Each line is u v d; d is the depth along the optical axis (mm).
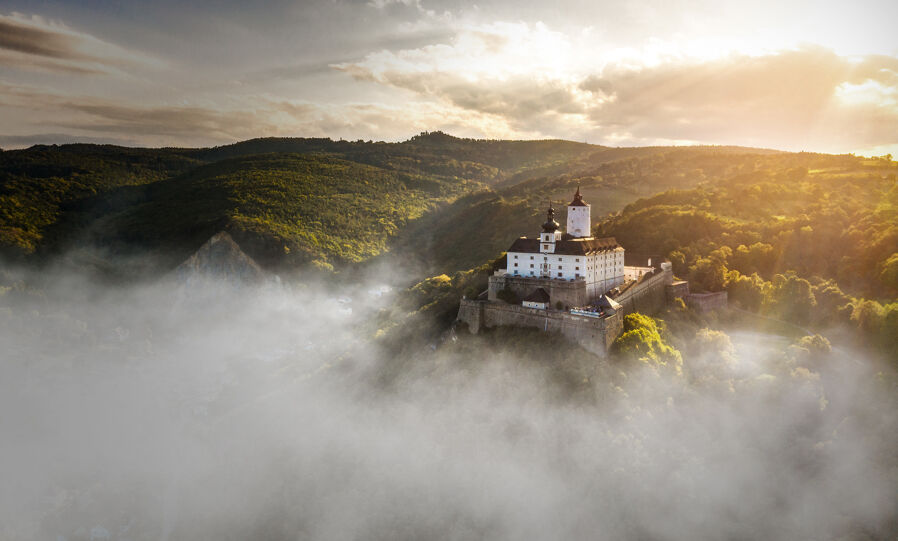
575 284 130375
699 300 153250
